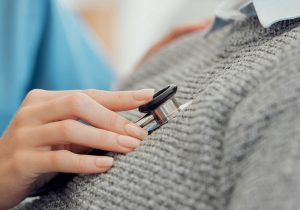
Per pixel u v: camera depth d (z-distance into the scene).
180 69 0.65
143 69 0.75
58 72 0.92
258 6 0.50
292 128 0.35
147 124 0.49
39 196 0.53
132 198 0.42
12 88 0.84
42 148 0.49
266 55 0.44
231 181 0.38
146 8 1.75
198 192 0.39
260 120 0.37
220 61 0.54
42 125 0.49
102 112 0.48
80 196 0.46
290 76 0.38
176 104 0.47
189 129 0.41
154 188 0.41
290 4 0.49
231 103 0.40
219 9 0.61
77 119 0.49
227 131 0.39
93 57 1.03
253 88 0.41
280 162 0.34
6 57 0.86
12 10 0.87
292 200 0.33
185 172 0.40
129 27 1.77
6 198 0.52
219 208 0.38
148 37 1.74
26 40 0.88
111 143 0.47
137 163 0.44
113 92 0.50
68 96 0.49
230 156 0.38
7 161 0.51
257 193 0.34
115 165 0.46
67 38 0.95
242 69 0.44
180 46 0.73
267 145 0.36
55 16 0.93
